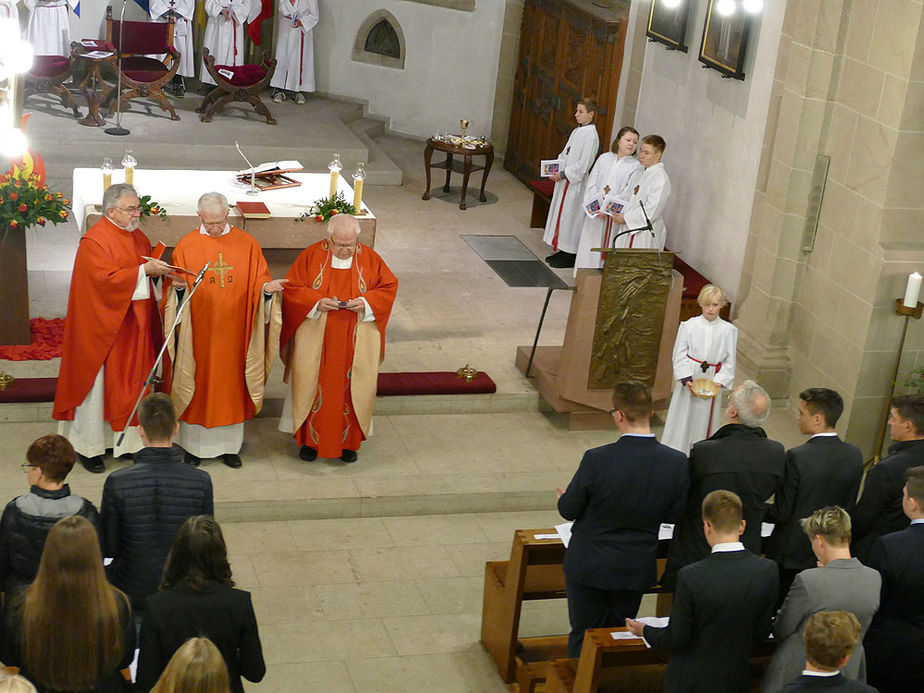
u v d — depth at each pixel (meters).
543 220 11.49
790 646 4.19
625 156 9.85
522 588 5.46
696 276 9.61
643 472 4.77
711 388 6.66
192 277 6.56
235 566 6.35
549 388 7.85
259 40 13.67
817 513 4.28
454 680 5.63
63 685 3.77
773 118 8.59
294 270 6.86
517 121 13.19
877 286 7.55
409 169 13.01
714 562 4.17
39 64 12.06
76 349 6.48
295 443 7.39
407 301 9.44
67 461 4.39
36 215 7.36
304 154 12.30
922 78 7.20
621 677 4.87
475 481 7.18
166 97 12.94
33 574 4.36
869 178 7.61
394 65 13.89
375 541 6.75
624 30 11.09
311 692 5.43
